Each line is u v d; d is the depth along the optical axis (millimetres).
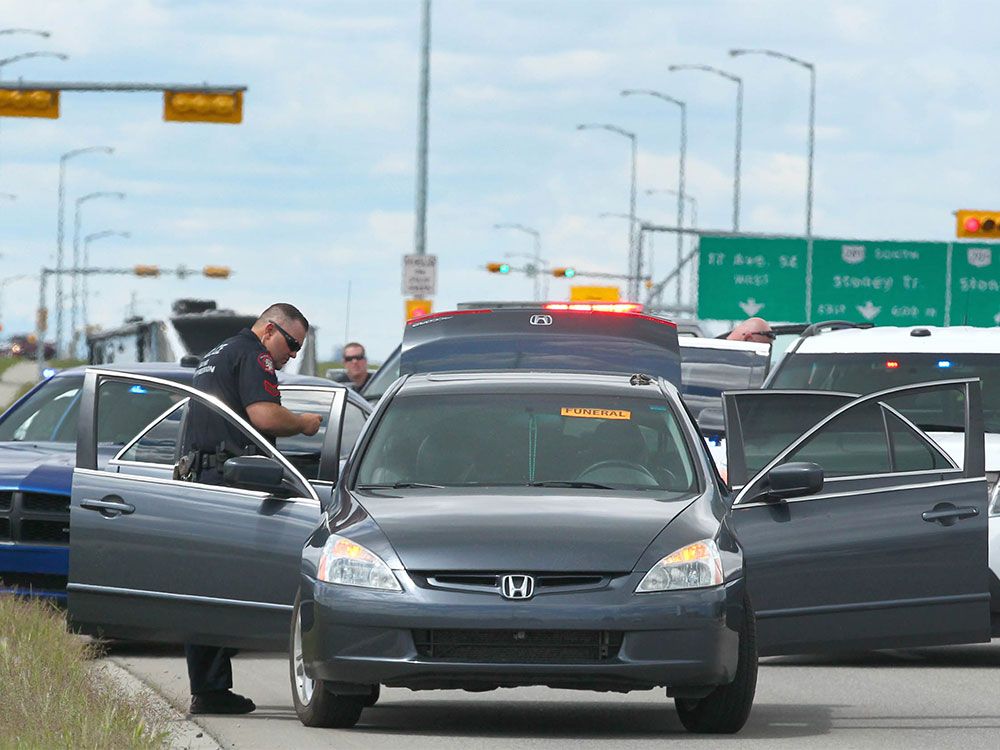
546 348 48594
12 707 31625
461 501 32875
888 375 56406
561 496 33250
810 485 36219
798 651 37500
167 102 123875
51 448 52031
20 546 47750
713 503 33562
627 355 48750
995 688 40750
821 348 58094
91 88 123875
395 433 35469
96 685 35469
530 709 36688
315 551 32406
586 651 30969
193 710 35906
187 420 37562
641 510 32531
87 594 36219
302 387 37750
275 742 31422
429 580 31141
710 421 51875
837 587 37469
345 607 31250
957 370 56250
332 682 32062
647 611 30891
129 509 36125
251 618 35406
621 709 36906
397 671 31000
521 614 30750
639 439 35219
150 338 162875
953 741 32781
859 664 45469
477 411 35844
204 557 35719
